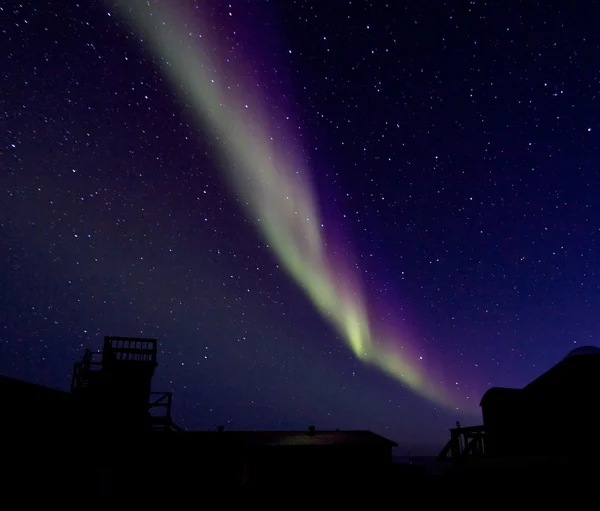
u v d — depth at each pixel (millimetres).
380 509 17609
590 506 13617
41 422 14883
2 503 12719
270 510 18578
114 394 19062
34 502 13977
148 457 19266
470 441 21891
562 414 19125
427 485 17828
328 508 18516
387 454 24156
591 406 18703
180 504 19047
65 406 16484
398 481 18938
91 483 16703
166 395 20734
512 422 20250
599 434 18047
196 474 20500
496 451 20297
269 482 21734
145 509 18203
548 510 14172
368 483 20875
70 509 15492
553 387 20219
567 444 18453
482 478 16406
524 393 20625
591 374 19688
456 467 18562
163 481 19422
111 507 17203
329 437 25062
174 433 20578
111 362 19625
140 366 20094
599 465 14859
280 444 22734
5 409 13461
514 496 15148
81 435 16781
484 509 15469
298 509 18594
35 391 15297
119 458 18000
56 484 15062
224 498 20109
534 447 19266
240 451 21703
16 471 13422
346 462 23203
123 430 18594
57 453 15375
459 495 16594
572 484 14453
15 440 13570
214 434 21609
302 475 22266
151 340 20828
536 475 15141
